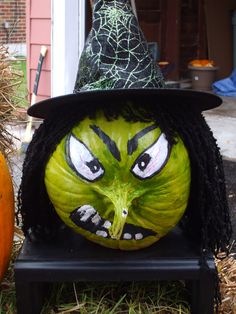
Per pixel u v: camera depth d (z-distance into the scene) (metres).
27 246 0.88
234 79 4.03
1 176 0.86
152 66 0.85
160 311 0.89
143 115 0.79
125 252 0.86
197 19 4.44
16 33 5.18
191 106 0.83
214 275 0.84
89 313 0.87
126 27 0.84
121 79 0.82
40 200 0.87
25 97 1.19
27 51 3.05
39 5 2.95
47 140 0.82
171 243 0.89
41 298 0.87
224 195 0.87
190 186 0.84
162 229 0.83
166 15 4.25
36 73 2.95
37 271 0.83
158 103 0.80
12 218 0.90
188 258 0.84
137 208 0.80
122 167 0.78
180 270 0.83
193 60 4.40
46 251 0.87
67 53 2.81
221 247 0.88
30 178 0.85
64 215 0.82
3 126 1.10
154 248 0.87
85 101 0.79
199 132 0.83
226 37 4.39
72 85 2.86
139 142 0.78
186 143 0.81
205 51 4.50
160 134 0.79
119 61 0.83
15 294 0.90
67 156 0.79
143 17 4.16
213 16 4.30
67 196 0.80
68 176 0.79
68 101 0.77
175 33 4.23
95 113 0.79
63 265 0.83
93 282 0.93
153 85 0.83
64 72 2.83
